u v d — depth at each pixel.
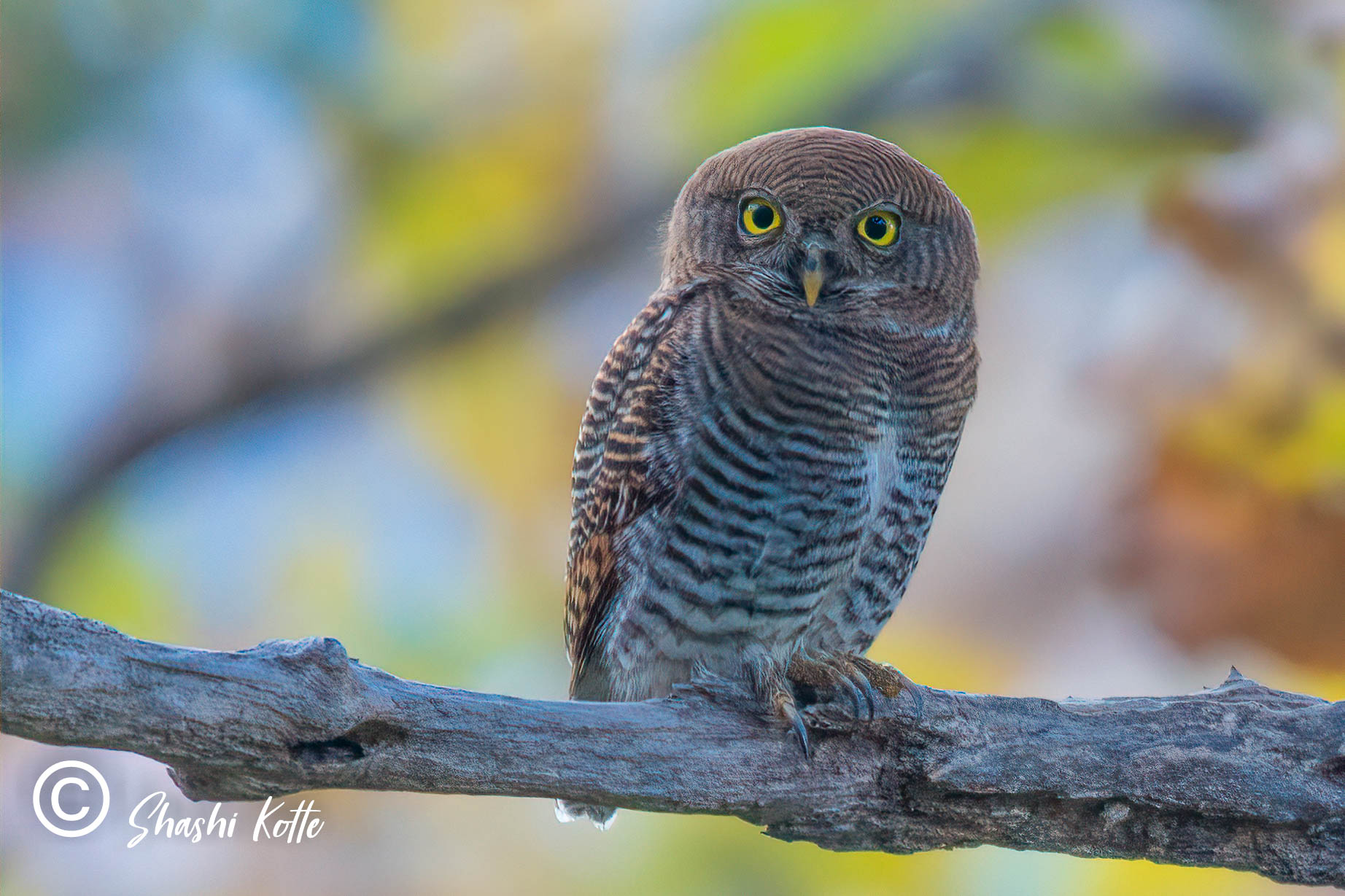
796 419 8.27
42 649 5.75
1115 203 12.94
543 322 14.97
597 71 14.50
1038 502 11.82
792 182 8.65
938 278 8.91
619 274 15.18
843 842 7.37
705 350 8.43
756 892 12.11
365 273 15.16
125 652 5.90
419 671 13.67
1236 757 7.27
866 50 13.52
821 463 8.32
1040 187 13.37
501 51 14.70
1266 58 11.53
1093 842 7.38
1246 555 9.22
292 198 14.93
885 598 9.00
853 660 7.42
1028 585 11.82
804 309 8.52
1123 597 9.92
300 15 13.84
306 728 6.12
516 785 6.59
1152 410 9.48
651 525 8.52
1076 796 7.23
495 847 12.98
